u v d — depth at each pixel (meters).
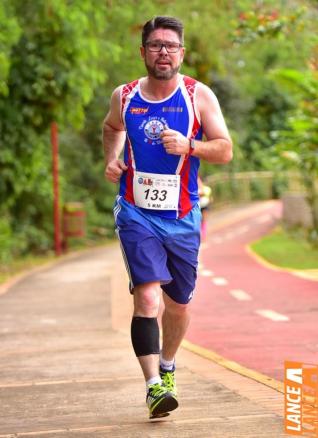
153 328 10.47
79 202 55.62
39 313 22.83
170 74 10.29
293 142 41.78
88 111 54.09
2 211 44.62
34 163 40.16
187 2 50.97
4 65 29.48
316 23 38.03
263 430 9.78
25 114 37.47
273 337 17.47
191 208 10.73
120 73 50.50
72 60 36.16
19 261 42.75
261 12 34.78
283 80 38.91
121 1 43.78
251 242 46.78
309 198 46.97
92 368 14.67
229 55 70.06
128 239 10.51
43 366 15.02
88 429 10.14
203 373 13.59
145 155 10.52
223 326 19.16
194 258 10.81
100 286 29.27
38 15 34.94
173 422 10.36
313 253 39.44
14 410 11.48
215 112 10.52
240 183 87.56
